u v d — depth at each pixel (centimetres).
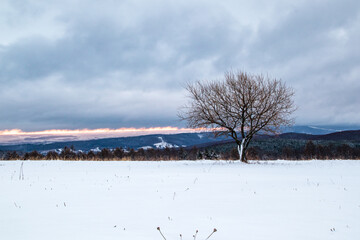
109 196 759
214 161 2506
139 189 878
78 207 628
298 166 1908
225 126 2419
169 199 716
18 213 576
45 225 486
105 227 471
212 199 715
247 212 575
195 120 2455
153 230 454
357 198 717
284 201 684
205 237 416
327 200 693
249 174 1337
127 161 2405
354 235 424
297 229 456
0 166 1748
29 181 1073
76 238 414
